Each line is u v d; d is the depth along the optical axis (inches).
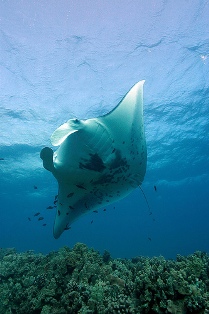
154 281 129.2
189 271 142.7
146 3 403.5
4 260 236.7
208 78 565.0
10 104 571.8
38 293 166.2
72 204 194.1
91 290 141.2
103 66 503.5
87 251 197.9
